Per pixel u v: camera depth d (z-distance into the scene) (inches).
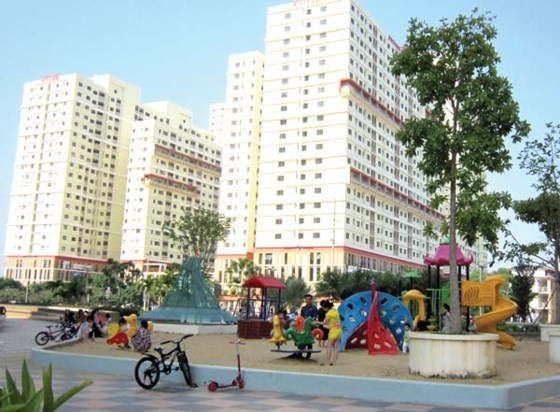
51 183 5442.9
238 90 5113.2
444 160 565.0
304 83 4261.8
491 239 545.6
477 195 537.3
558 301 1171.9
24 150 5610.2
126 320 851.4
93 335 1019.9
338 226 3988.7
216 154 6382.9
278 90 4345.5
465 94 553.9
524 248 935.0
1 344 983.6
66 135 5452.8
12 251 5511.8
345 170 4025.6
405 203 4842.5
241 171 4980.3
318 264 4008.4
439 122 568.1
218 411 407.8
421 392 460.1
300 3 4375.0
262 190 4291.3
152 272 5378.9
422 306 999.0
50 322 1877.5
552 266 949.8
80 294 3833.7
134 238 5442.9
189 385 526.9
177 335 1099.9
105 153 5816.9
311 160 4156.0
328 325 629.6
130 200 5541.3
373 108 4387.3
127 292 3545.8
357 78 4259.4
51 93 5585.6
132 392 486.6
